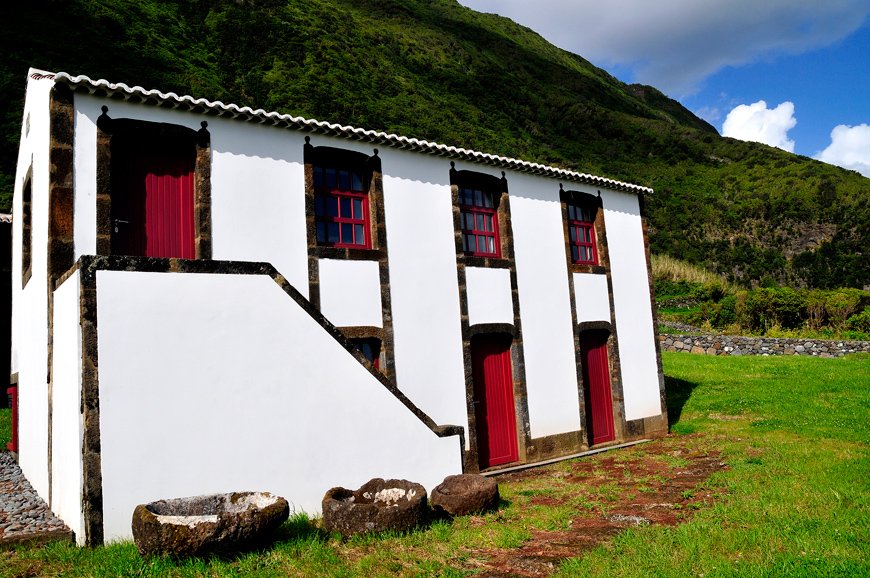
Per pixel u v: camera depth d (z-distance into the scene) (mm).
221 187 8680
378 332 9875
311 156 9625
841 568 4895
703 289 34531
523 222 12492
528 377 11969
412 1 84312
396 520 6293
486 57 69500
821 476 8312
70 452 6176
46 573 5105
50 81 7637
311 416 7223
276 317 7102
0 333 14648
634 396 13953
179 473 6203
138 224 8234
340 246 9984
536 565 5551
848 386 16391
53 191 7340
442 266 10977
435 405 10430
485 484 7570
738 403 15516
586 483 9344
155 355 6215
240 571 5133
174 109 8398
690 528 6281
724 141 62656
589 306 13438
